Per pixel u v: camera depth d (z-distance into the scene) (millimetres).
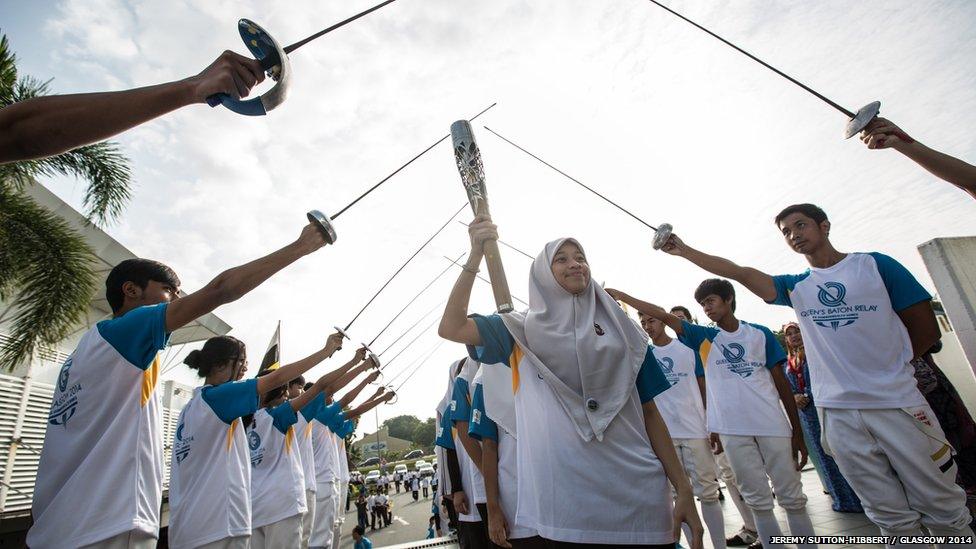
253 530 4746
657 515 2088
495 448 3217
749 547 4941
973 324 5086
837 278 3297
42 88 5984
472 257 2355
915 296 3051
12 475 7680
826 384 3295
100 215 7055
